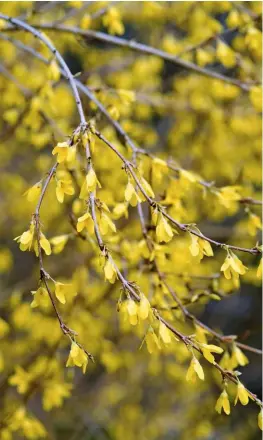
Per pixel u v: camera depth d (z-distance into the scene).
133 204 1.12
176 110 2.71
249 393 1.13
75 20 2.49
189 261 1.55
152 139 2.71
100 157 1.82
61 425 3.30
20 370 1.77
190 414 3.13
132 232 2.06
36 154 3.09
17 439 2.34
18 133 2.29
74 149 1.06
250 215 1.54
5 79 2.31
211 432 3.00
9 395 2.29
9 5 2.24
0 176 2.77
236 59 2.04
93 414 3.25
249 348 1.35
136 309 1.02
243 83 1.93
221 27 2.15
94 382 3.62
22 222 2.94
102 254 1.03
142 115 2.68
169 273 1.48
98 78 2.69
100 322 2.30
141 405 3.58
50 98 1.96
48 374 1.82
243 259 2.53
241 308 4.07
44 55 2.00
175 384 3.22
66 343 2.09
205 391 3.18
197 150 2.66
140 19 2.71
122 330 2.41
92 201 1.04
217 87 2.19
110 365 2.22
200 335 1.34
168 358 2.78
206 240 1.14
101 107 1.50
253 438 3.46
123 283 1.04
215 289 1.54
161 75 3.24
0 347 2.36
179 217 1.47
